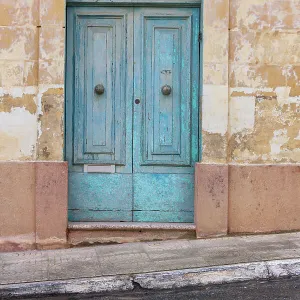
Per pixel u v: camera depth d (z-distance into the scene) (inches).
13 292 214.8
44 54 269.6
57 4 269.9
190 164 284.5
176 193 285.7
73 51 282.8
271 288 219.3
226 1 274.4
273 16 277.7
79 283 218.7
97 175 284.5
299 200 279.3
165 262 239.0
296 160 279.7
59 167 270.1
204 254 247.6
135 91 284.7
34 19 270.7
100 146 284.5
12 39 270.4
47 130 270.4
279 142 279.0
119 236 275.7
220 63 274.5
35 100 271.3
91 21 283.7
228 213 276.5
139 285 221.8
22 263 246.5
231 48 277.0
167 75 285.4
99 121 284.4
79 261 246.8
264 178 277.4
